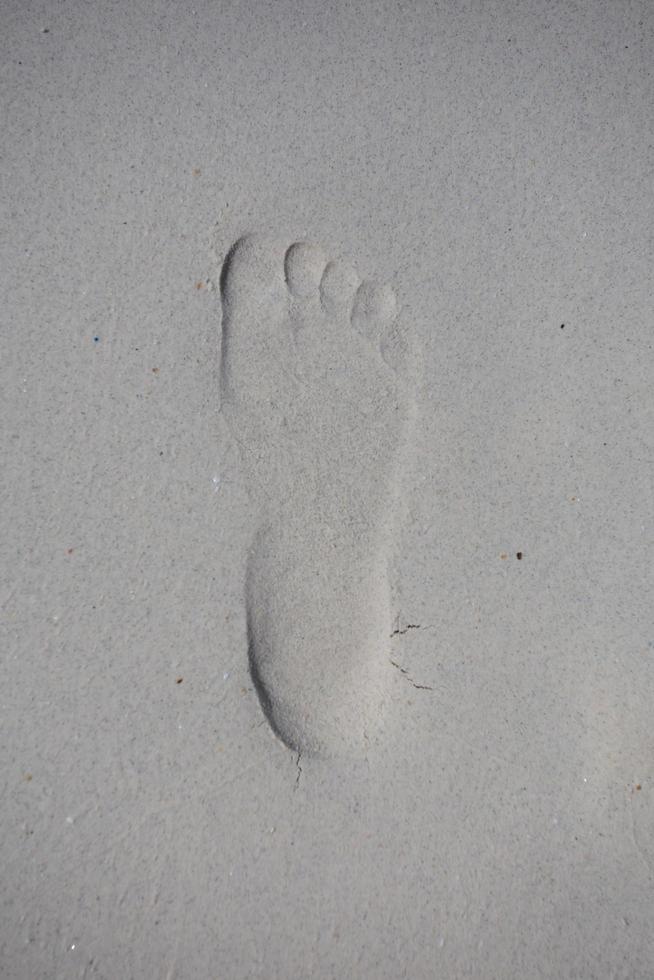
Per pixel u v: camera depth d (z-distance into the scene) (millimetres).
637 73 877
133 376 809
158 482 800
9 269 813
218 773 776
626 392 837
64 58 838
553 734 796
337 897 768
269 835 771
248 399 809
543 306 839
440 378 824
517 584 809
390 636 794
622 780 798
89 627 784
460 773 786
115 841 766
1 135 826
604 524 821
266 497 801
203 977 757
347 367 816
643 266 852
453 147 852
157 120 836
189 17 851
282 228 829
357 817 776
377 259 832
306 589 792
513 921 776
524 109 862
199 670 784
